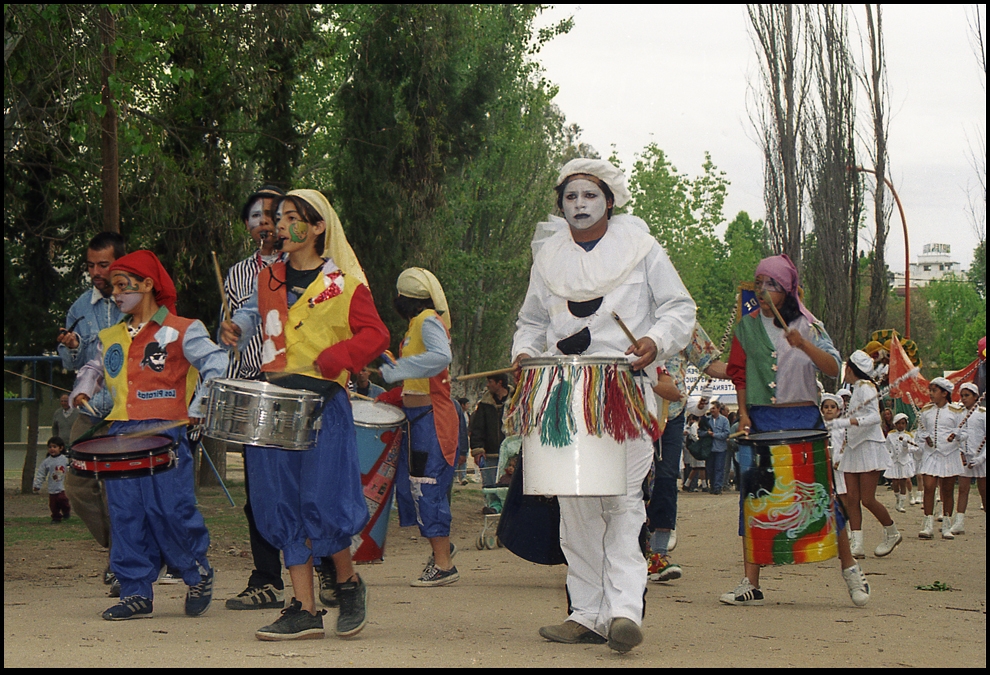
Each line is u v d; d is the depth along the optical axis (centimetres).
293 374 498
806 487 673
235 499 1550
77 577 818
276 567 640
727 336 729
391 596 721
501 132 3284
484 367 3888
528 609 653
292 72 1775
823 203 2653
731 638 546
